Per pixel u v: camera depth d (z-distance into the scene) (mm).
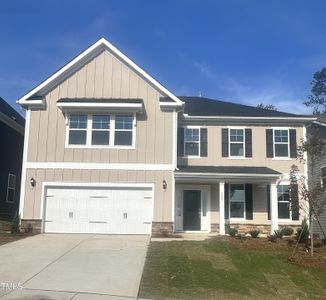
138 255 16469
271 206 22938
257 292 13055
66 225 22281
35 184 22375
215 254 16891
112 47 23297
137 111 22672
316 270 15648
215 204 24391
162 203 22297
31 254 16281
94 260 15508
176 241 19312
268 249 18000
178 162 24938
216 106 27438
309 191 19172
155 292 12195
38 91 23000
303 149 19516
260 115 25391
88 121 22812
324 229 23672
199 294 12328
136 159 22594
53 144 22625
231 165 25000
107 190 22500
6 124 27281
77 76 23344
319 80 62938
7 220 26203
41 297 11078
